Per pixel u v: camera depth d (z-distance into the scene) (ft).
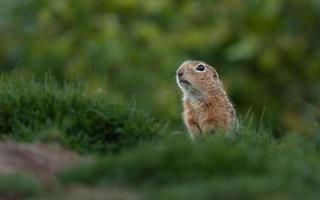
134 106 41.11
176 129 50.98
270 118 72.43
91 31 75.72
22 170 33.32
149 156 33.24
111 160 33.50
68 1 77.41
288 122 71.56
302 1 77.71
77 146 37.65
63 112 39.73
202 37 74.13
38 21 78.69
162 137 39.73
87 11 77.05
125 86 71.20
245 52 72.69
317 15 77.77
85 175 33.09
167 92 69.67
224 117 47.03
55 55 74.69
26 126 38.88
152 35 74.13
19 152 35.04
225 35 74.69
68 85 43.32
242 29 75.46
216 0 77.30
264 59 73.10
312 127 53.42
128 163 33.19
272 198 30.37
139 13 77.20
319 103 74.13
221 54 74.54
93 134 39.17
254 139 40.06
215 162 33.22
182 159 33.22
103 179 32.91
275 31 75.46
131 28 75.31
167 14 77.00
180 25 76.43
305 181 32.89
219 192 30.30
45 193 31.65
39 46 76.28
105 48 72.23
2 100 39.37
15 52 78.54
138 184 32.68
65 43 74.54
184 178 32.60
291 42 75.10
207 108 47.14
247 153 33.86
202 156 33.32
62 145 37.47
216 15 76.43
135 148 36.73
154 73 71.77
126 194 31.60
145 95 69.82
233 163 33.30
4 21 80.79
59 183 32.78
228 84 73.00
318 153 38.96
